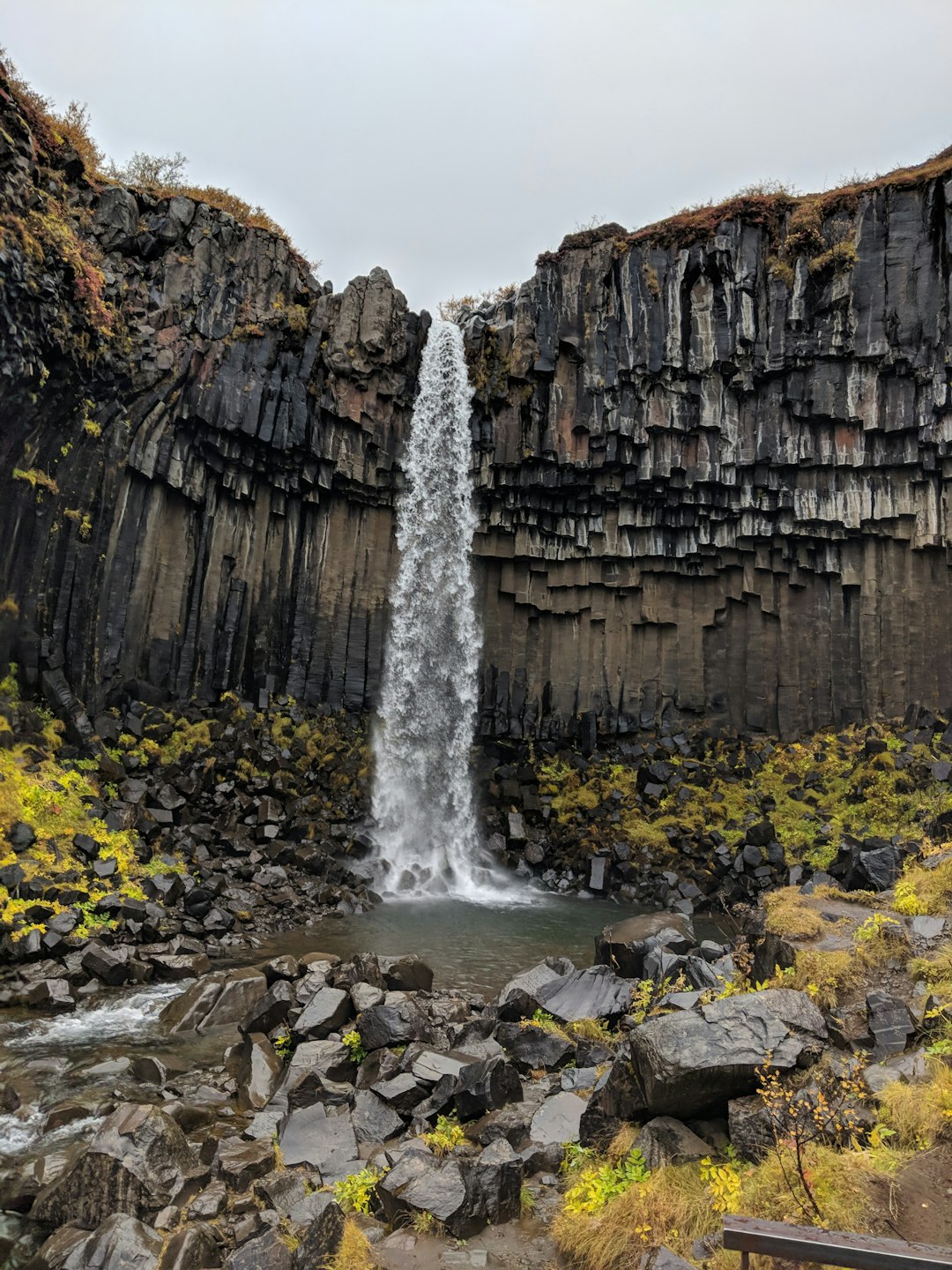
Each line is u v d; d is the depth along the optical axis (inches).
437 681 1020.5
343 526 998.4
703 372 983.0
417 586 1025.5
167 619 826.8
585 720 1026.7
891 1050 242.8
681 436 998.4
